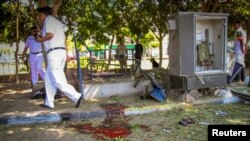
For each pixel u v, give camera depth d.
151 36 18.89
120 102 7.29
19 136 5.35
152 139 5.22
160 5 13.42
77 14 12.73
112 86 7.92
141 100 7.51
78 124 6.01
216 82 7.69
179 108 7.07
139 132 5.56
